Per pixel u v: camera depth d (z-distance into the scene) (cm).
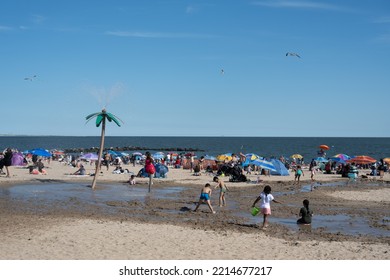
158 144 19750
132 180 3142
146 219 1788
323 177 4131
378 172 4503
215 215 1936
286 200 2509
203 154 11619
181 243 1349
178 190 2875
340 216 2002
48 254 1195
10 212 1880
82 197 2425
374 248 1344
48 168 4619
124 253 1220
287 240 1447
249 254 1237
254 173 4503
